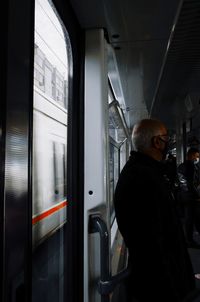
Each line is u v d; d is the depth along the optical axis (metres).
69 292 1.46
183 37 2.22
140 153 1.56
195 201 4.82
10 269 0.66
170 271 1.30
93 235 1.52
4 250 0.63
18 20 0.74
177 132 8.96
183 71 3.06
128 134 6.45
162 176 1.51
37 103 1.23
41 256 1.29
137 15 1.47
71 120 1.53
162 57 2.15
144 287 1.32
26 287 0.74
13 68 0.70
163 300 1.29
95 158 1.57
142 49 1.97
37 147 1.23
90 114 1.59
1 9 0.66
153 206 1.33
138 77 2.74
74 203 1.52
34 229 1.19
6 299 0.64
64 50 1.50
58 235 1.54
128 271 1.44
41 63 1.25
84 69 1.62
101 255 1.43
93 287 1.50
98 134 1.58
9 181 0.66
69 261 1.48
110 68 2.44
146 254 1.31
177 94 4.13
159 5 1.37
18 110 0.72
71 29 1.45
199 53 2.52
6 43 0.67
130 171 1.49
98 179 1.56
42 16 1.20
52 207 1.43
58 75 1.51
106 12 1.44
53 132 1.46
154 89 3.37
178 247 1.38
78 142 1.58
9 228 0.66
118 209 1.44
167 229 1.36
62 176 1.62
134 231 1.35
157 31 1.67
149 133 1.57
